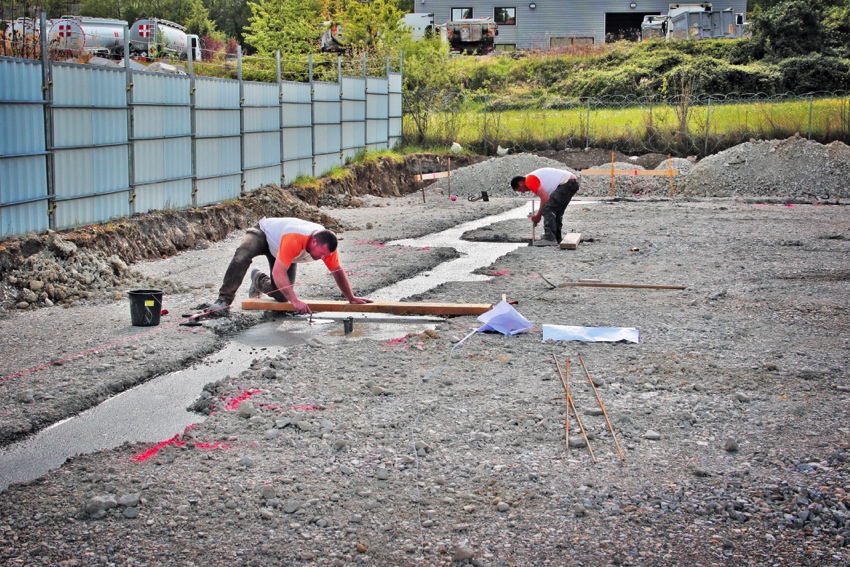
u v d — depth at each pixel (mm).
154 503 4785
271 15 35688
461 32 49000
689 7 50250
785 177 25875
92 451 5805
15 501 4805
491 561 4195
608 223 18531
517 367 7496
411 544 4344
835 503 4777
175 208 15734
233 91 18031
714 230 17312
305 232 8891
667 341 8406
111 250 12820
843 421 6094
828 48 42125
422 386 6934
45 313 9711
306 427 5926
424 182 29578
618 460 5414
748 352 7996
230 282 9422
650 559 4223
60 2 25859
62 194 12383
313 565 4160
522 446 5660
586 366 7508
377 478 5137
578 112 36406
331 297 10500
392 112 31234
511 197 26359
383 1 39750
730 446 5555
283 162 21172
